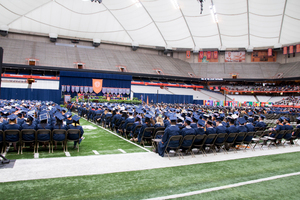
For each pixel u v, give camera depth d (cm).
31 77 3834
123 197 392
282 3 4484
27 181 452
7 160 584
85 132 1139
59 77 4078
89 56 4956
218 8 4809
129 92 4544
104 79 4412
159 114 1127
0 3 3906
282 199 399
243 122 818
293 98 4916
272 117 2305
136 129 918
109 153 714
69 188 424
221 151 809
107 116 1275
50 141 727
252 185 467
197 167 589
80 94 3772
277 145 962
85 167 557
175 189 435
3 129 684
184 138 682
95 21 4934
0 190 404
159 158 670
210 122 752
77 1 4419
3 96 3344
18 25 4572
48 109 1555
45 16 4544
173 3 4322
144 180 479
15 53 4194
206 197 401
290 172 562
